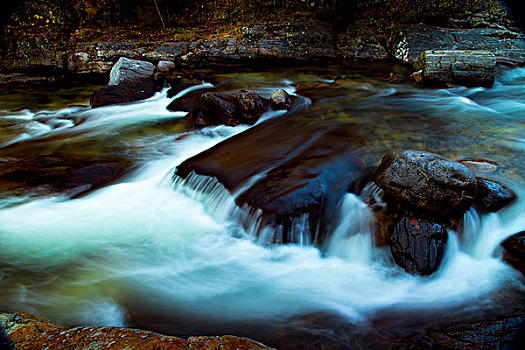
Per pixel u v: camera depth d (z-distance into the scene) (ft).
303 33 37.22
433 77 29.43
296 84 31.12
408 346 9.05
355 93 27.89
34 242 13.42
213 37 38.06
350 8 40.65
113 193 17.11
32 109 28.91
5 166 18.75
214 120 23.26
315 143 18.99
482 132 19.79
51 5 36.55
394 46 37.29
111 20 39.68
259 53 35.47
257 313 10.57
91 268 12.26
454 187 12.19
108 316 10.22
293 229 13.33
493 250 12.38
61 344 7.38
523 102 25.48
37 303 10.51
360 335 9.59
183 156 20.43
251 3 40.78
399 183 13.05
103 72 35.04
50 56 34.83
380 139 19.10
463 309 10.34
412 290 11.41
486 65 28.84
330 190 14.85
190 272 12.32
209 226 14.83
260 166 16.71
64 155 20.13
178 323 10.12
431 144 18.28
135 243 13.71
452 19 37.93
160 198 16.89
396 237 12.43
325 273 12.43
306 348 9.20
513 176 14.89
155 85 30.32
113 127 24.34
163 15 41.29
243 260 13.00
